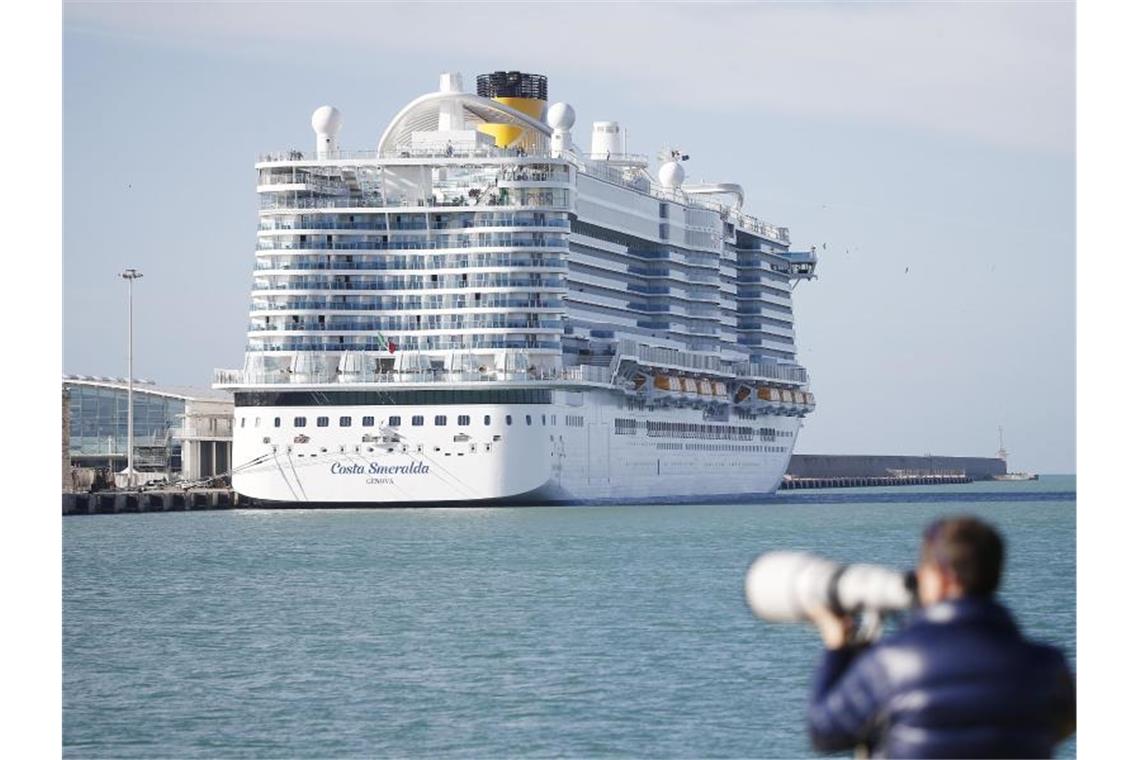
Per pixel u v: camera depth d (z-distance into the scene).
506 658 108.56
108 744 83.94
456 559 185.50
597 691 95.50
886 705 24.59
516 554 191.00
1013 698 24.36
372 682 100.31
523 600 143.38
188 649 116.19
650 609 134.88
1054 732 25.08
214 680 102.31
